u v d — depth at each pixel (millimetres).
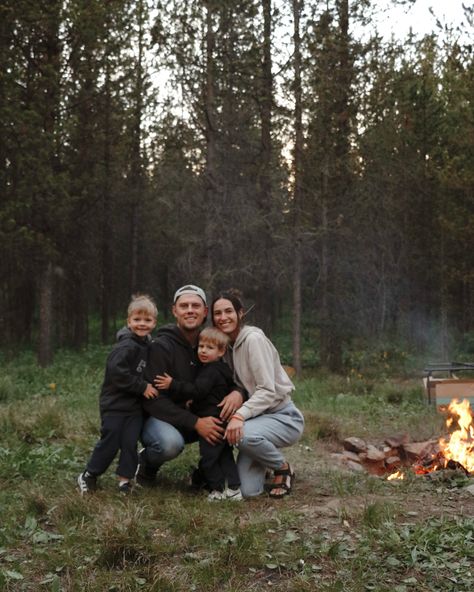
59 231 16453
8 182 15367
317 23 14664
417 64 18969
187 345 5125
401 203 19047
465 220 17188
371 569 3545
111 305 28234
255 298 18953
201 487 5238
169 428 5027
